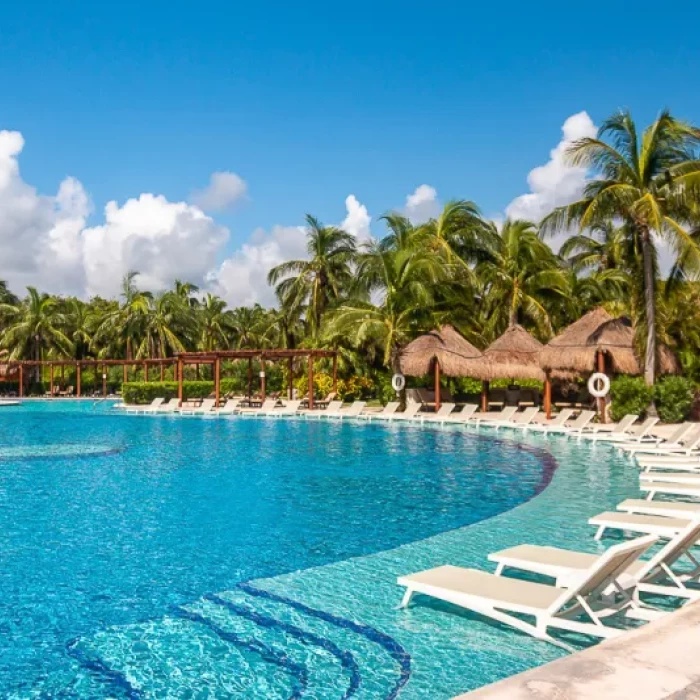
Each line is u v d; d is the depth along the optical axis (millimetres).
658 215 20875
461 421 25359
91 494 12086
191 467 15352
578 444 19156
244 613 6215
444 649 5352
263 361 35062
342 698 4629
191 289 63625
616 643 3383
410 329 30828
